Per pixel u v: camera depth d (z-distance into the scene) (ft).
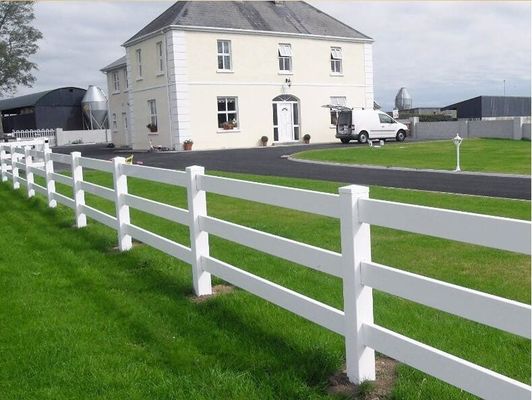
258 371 13.29
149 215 33.81
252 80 108.58
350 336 12.36
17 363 14.37
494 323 9.39
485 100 157.28
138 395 12.53
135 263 23.16
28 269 22.80
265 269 21.25
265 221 31.12
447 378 10.30
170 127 103.76
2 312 17.97
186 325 16.37
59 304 18.60
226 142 106.63
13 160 47.93
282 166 64.59
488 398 9.55
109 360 14.30
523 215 30.30
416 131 125.18
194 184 18.58
